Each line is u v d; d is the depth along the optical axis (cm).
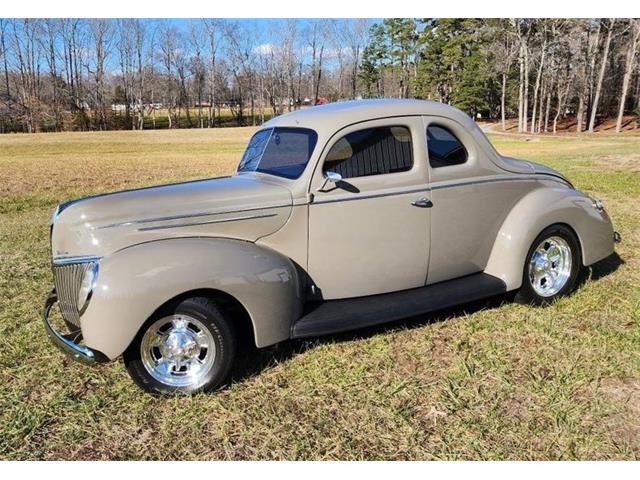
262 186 391
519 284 453
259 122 9338
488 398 334
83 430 317
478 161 440
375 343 410
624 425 304
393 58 8212
